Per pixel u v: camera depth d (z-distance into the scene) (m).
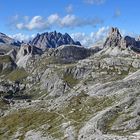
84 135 180.88
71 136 189.88
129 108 192.75
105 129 177.88
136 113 183.75
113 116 189.00
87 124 195.00
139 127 172.25
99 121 186.75
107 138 163.88
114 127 176.88
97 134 173.75
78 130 194.75
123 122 178.62
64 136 196.88
